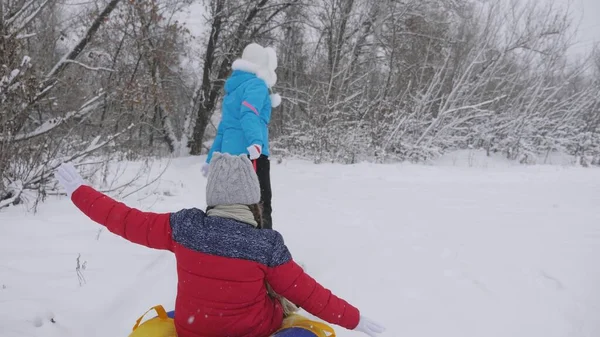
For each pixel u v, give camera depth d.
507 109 17.59
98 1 12.26
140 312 3.47
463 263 4.32
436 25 18.86
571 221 6.02
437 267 4.20
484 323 3.31
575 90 19.50
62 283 3.76
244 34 20.59
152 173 8.95
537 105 17.69
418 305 3.52
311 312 2.42
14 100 6.29
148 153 12.60
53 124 7.02
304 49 20.41
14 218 5.29
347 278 3.97
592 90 17.62
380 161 14.92
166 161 12.66
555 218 6.22
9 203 5.82
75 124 8.12
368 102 16.62
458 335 3.16
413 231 5.48
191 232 2.33
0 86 6.04
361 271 4.11
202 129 21.06
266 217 4.43
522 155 16.41
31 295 3.54
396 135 15.67
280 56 20.36
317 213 6.56
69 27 10.87
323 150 14.79
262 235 2.37
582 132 17.39
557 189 9.02
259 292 2.34
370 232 5.43
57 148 6.57
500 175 11.05
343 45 18.53
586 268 4.22
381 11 18.45
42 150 6.38
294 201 7.52
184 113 22.80
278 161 14.03
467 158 16.55
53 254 4.37
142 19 15.20
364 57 20.02
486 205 7.30
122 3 14.85
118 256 4.39
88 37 10.75
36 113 8.22
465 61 17.28
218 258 2.27
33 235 4.85
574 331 3.27
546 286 3.89
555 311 3.50
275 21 20.73
